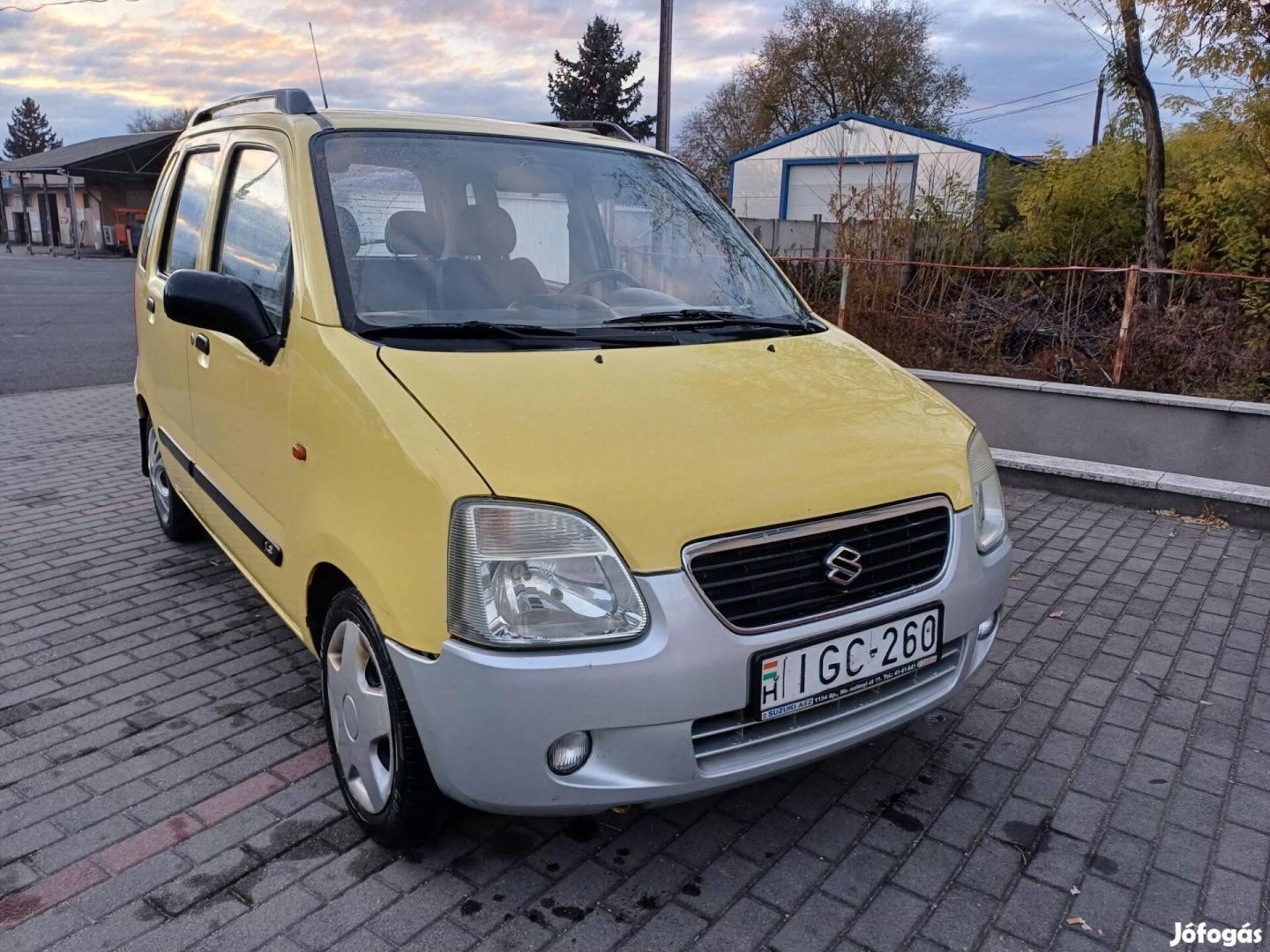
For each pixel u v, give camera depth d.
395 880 2.55
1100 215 11.56
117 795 2.92
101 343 13.75
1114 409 6.40
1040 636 4.12
